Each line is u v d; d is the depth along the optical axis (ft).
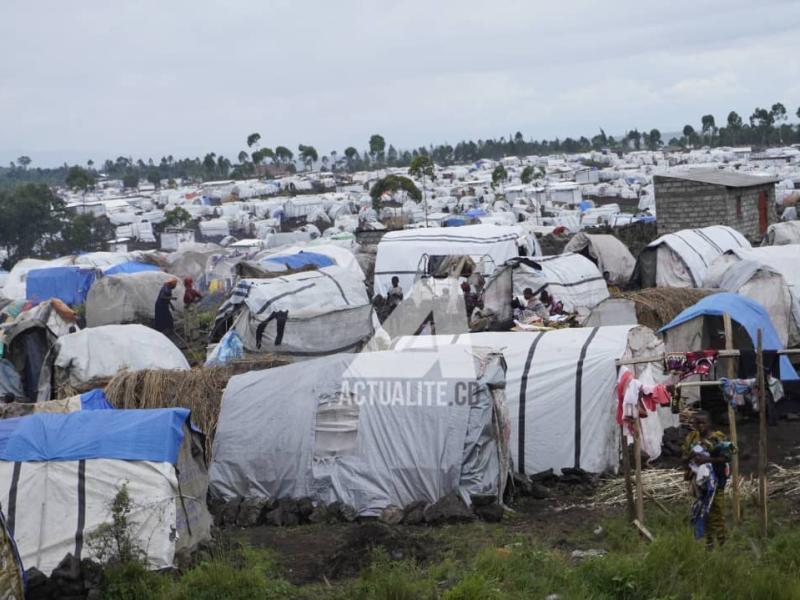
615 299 66.90
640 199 300.40
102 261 137.69
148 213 350.02
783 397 55.52
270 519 42.50
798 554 33.45
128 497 35.55
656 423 49.24
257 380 47.24
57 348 65.10
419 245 106.01
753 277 71.15
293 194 462.19
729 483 42.70
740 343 56.44
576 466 46.62
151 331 68.49
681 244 93.97
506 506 43.01
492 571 33.37
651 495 41.91
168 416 38.01
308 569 36.24
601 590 32.07
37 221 284.61
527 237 115.14
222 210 341.82
